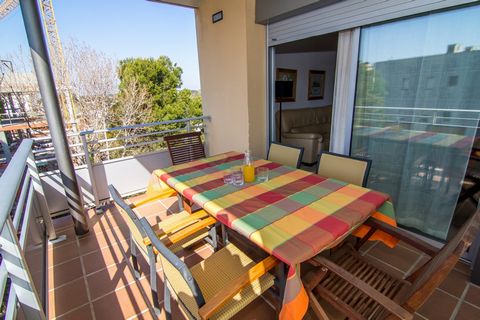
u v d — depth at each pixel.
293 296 1.03
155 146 8.03
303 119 4.92
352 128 2.42
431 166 1.98
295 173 1.94
